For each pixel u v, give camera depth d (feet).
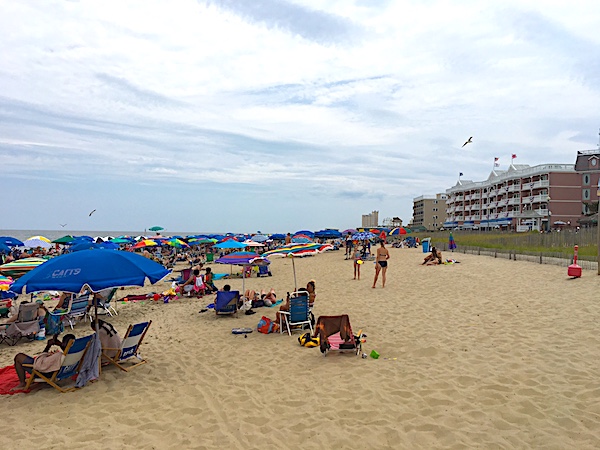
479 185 252.83
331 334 24.73
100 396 19.61
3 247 61.57
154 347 28.19
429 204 346.33
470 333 26.84
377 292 44.96
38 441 15.40
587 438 13.70
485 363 21.22
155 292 53.93
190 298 48.91
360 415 16.60
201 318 37.37
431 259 70.69
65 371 20.76
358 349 24.58
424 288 45.34
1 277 34.12
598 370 19.13
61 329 33.63
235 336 30.37
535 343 23.73
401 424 15.66
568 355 21.34
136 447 14.82
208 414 17.38
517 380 18.76
